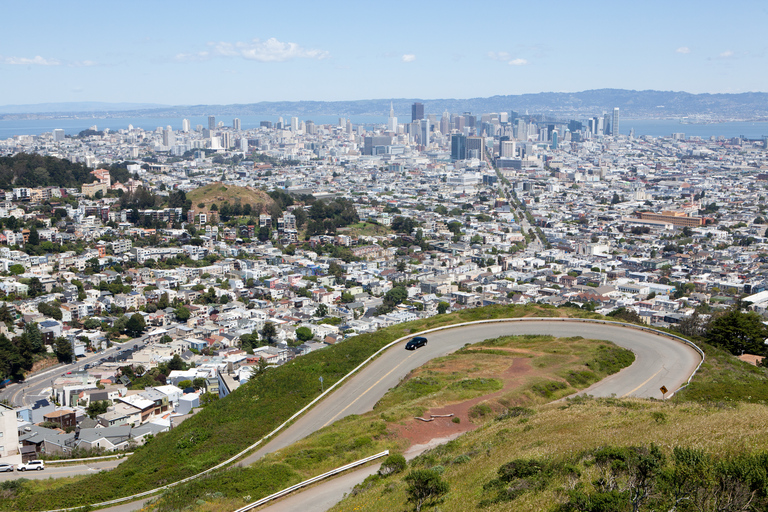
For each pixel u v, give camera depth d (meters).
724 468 42.72
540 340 117.69
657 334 121.50
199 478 74.94
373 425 81.25
